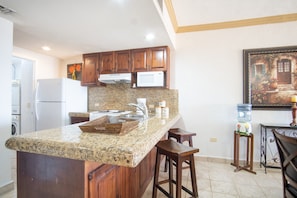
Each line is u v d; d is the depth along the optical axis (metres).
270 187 2.18
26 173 1.11
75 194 0.99
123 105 3.65
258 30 2.86
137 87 3.27
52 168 1.04
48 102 3.30
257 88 2.85
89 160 0.90
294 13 2.66
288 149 1.27
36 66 3.59
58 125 3.22
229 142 3.01
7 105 2.09
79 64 3.97
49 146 0.98
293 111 2.56
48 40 2.80
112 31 2.42
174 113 3.08
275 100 2.78
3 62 2.04
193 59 3.17
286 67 2.73
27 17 2.01
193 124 3.18
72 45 3.05
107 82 3.57
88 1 1.67
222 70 3.04
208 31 3.10
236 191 2.08
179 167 1.46
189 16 2.79
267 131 2.84
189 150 1.53
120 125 1.18
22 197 1.11
